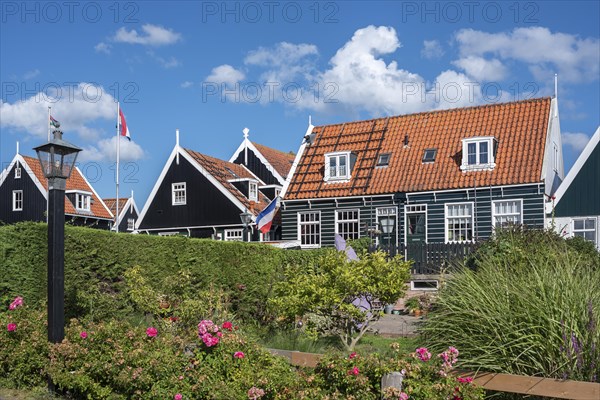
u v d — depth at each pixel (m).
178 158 34.97
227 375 6.78
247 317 13.21
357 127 29.45
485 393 6.48
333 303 10.27
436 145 26.31
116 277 11.62
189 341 7.61
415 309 15.63
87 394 7.27
